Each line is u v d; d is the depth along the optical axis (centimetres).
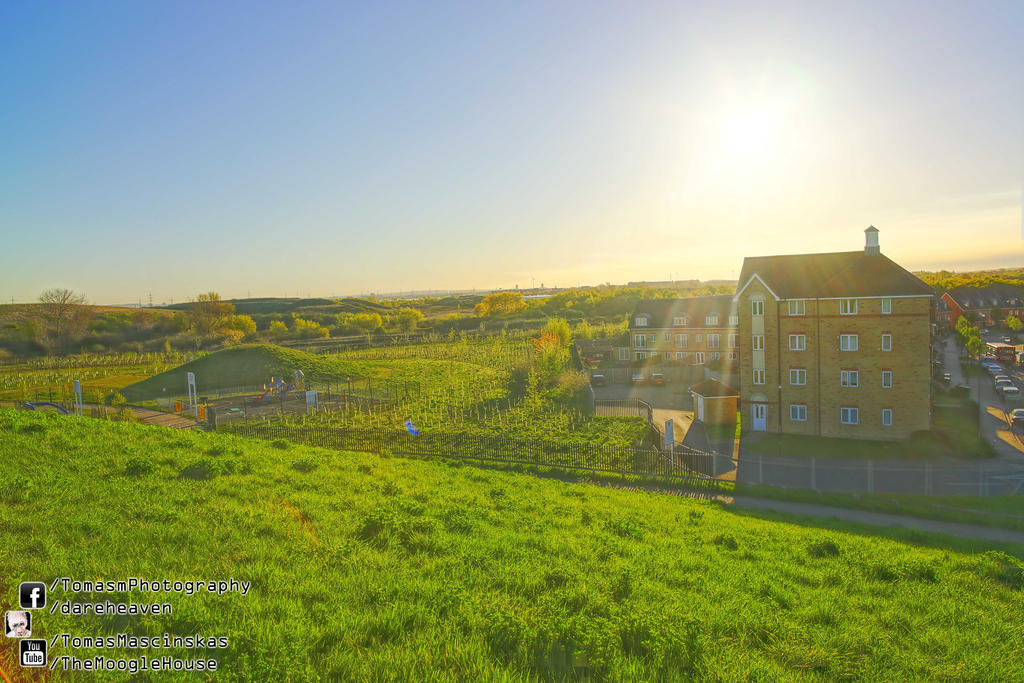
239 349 5966
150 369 6938
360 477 1830
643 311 6888
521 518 1451
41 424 2017
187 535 1010
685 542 1427
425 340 9344
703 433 3909
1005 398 4991
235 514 1172
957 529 2134
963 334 8181
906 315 3653
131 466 1538
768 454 3456
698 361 6512
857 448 3562
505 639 728
